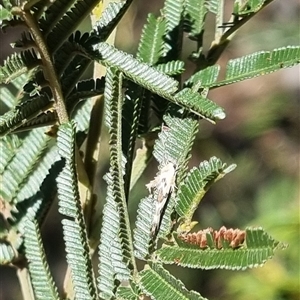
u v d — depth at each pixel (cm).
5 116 23
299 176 103
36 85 24
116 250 24
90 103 30
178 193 24
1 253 30
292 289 63
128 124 26
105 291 24
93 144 29
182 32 29
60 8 23
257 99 115
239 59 26
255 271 66
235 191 104
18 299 100
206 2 29
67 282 29
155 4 118
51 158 30
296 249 63
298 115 109
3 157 30
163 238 23
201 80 26
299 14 113
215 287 88
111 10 24
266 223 65
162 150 24
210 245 21
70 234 25
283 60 25
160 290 22
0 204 30
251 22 111
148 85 23
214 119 22
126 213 24
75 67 25
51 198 30
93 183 29
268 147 109
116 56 23
